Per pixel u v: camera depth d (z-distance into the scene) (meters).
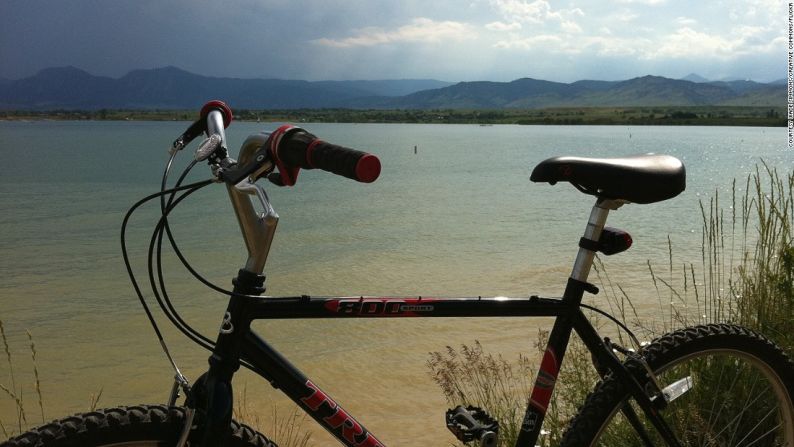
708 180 37.06
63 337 10.13
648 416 2.07
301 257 16.05
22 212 28.67
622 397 2.04
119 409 1.50
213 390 1.57
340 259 15.66
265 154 1.46
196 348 9.21
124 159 67.94
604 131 174.12
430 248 16.97
